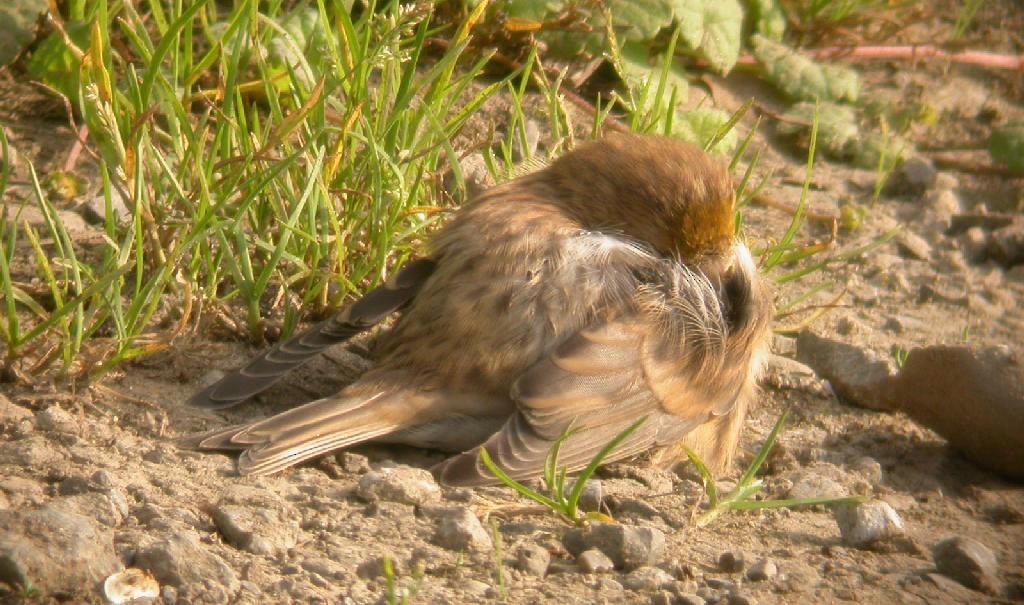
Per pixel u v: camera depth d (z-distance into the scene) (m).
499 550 8.01
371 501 8.85
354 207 11.25
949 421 10.57
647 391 9.41
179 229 10.72
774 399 11.44
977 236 14.18
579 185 10.39
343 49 11.48
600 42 14.23
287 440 8.99
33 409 9.66
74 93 13.07
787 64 15.59
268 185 10.99
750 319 10.20
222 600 7.65
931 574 8.77
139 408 9.88
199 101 12.92
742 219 13.94
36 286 10.84
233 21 11.76
